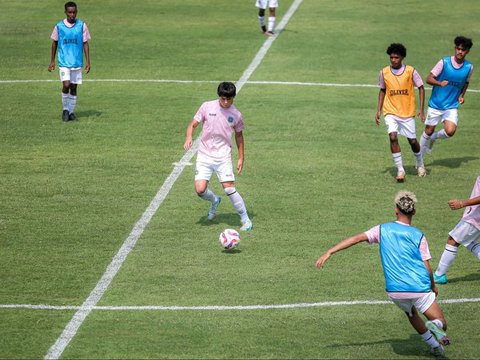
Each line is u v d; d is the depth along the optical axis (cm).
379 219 4584
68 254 4147
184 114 6341
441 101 5259
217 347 3259
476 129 6172
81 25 6075
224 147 4356
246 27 8788
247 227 4425
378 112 5169
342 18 9156
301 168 5344
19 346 3281
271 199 4856
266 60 7706
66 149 5634
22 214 4625
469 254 4231
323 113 6406
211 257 4122
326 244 4272
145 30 8638
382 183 5125
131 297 3709
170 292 3756
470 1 9931
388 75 5088
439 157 5622
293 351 3231
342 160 5506
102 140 5812
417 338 3362
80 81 6125
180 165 5369
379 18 9169
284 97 6750
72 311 3578
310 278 3897
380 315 3553
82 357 3195
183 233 4403
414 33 8606
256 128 6069
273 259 4100
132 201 4812
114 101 6644
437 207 4772
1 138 5831
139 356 3195
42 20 8975
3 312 3566
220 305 3628
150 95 6781
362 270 3994
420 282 3111
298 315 3541
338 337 3356
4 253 4153
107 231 4419
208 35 8475
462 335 3375
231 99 4266
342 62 7675
